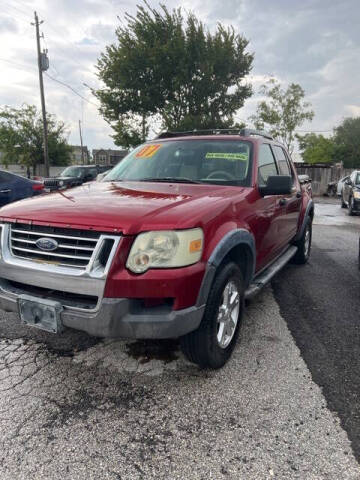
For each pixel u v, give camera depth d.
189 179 3.55
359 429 2.22
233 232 2.74
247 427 2.23
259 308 4.13
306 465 1.96
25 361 2.96
